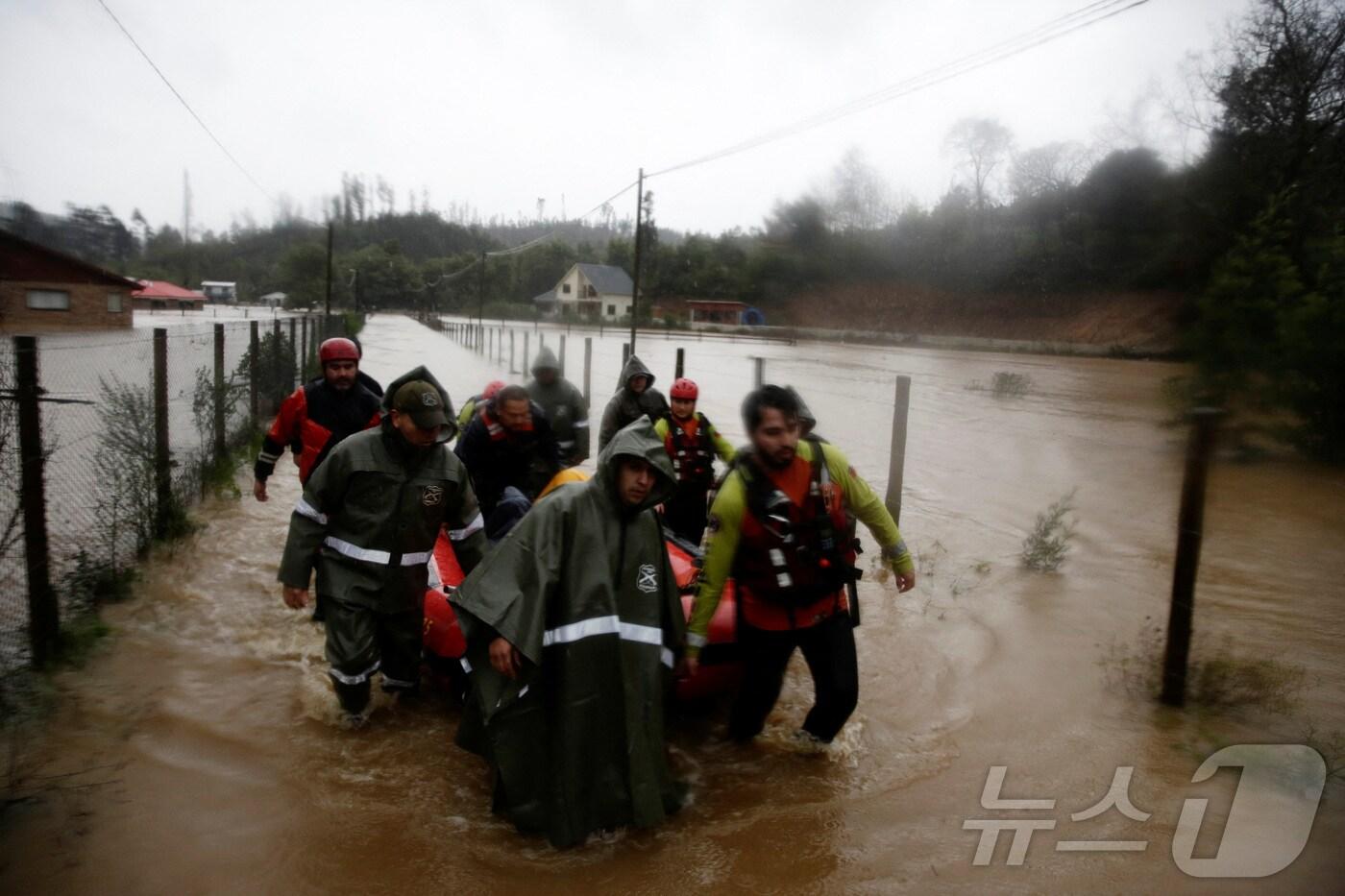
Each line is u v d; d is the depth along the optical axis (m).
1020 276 53.16
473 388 21.56
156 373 7.34
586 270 87.38
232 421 11.38
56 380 12.30
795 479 3.99
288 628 5.82
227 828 3.71
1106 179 37.25
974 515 9.52
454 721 4.77
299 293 88.12
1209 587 7.04
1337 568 7.50
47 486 7.62
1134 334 37.91
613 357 34.59
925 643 5.85
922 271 59.75
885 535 4.17
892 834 3.80
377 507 4.49
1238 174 24.08
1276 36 24.12
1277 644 5.82
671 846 3.69
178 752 4.29
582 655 3.57
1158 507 9.88
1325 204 19.84
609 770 3.64
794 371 29.72
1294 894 3.36
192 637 5.62
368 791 4.04
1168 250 27.17
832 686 4.10
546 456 6.02
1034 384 24.95
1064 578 7.29
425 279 112.56
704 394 20.98
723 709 4.95
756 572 4.04
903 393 8.19
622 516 3.69
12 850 3.48
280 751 4.36
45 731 4.35
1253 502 10.03
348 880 3.42
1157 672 5.30
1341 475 11.27
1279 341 12.38
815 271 64.38
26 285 32.56
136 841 3.58
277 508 8.94
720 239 89.75
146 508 7.05
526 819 3.64
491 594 3.50
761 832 3.80
